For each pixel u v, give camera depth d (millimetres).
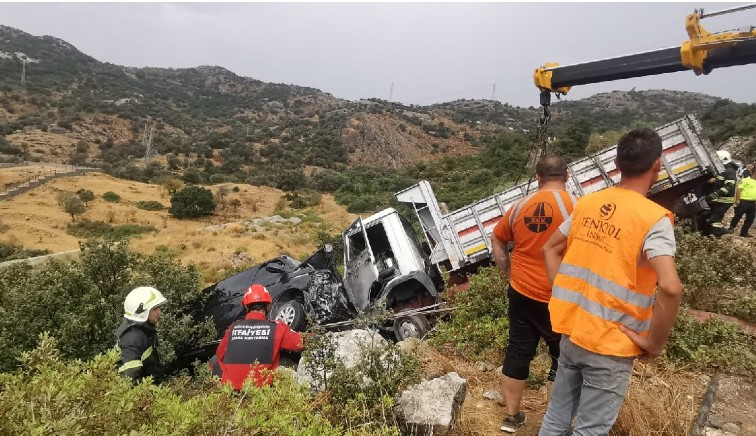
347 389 3449
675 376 4270
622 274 2373
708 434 3428
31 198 41406
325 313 7613
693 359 4414
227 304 8484
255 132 127062
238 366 4277
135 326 4219
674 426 3449
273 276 8844
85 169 58875
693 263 6414
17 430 1808
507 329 5242
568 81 6859
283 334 4434
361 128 121000
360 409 3338
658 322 2248
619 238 2389
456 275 9617
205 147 101562
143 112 137000
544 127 7258
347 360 4094
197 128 136750
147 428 2094
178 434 2123
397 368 3580
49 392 1937
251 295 4676
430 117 144750
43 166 60094
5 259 26062
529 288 3404
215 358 4738
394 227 8938
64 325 6117
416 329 6605
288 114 174250
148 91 180000
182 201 42031
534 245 3369
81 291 6715
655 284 2393
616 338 2381
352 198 55812
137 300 4238
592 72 6676
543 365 4391
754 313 5727
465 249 9500
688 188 9914
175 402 2334
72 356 6027
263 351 4336
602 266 2428
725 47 5559
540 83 7016
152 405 2252
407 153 115875
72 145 95625
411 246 8797
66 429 1761
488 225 9406
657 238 2291
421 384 3682
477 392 4270
